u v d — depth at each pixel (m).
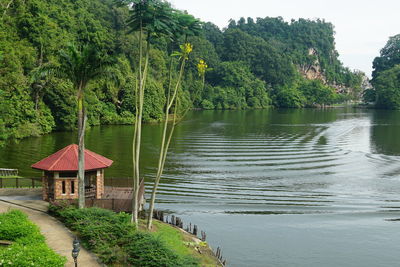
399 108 183.38
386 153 60.53
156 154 56.09
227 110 171.38
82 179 22.94
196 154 57.22
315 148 64.75
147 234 20.16
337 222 30.86
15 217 20.55
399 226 30.27
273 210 33.09
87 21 108.44
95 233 20.09
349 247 26.86
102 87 92.50
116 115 97.62
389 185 41.28
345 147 66.25
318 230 29.36
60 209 23.39
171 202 34.34
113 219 21.45
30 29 73.75
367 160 54.66
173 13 22.78
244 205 34.09
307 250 26.19
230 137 76.75
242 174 45.12
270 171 47.00
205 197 35.91
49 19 81.38
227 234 28.27
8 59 60.69
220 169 47.50
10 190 29.05
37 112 72.00
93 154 26.73
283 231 29.06
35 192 28.50
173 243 23.14
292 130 90.19
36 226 20.62
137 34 120.44
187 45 23.97
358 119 124.00
